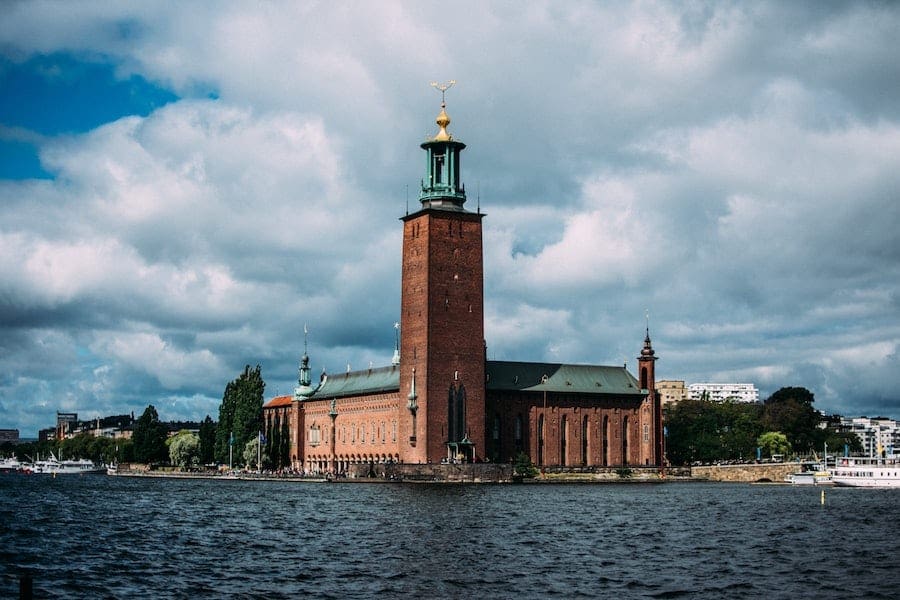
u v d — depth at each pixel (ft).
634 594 212.43
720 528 334.44
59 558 254.88
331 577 226.79
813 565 252.42
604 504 436.76
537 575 231.91
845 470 654.94
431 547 274.77
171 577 226.99
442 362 650.84
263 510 396.57
